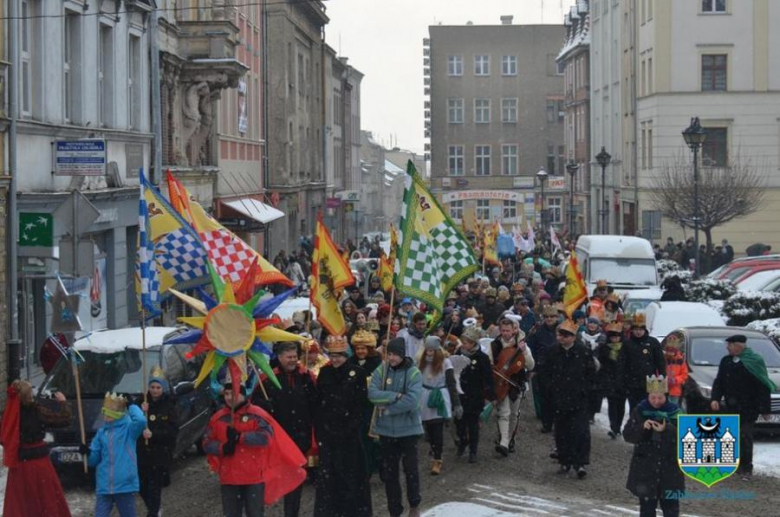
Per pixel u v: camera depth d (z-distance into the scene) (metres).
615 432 17.67
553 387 14.69
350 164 98.19
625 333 18.97
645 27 60.97
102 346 15.99
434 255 13.23
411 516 12.02
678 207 49.09
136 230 30.95
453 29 107.19
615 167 71.19
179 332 17.12
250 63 51.53
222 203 42.16
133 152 30.16
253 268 11.30
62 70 24.66
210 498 13.92
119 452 11.45
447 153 107.94
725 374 14.69
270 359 12.87
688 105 57.72
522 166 107.62
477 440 15.59
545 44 107.00
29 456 11.83
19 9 21.98
